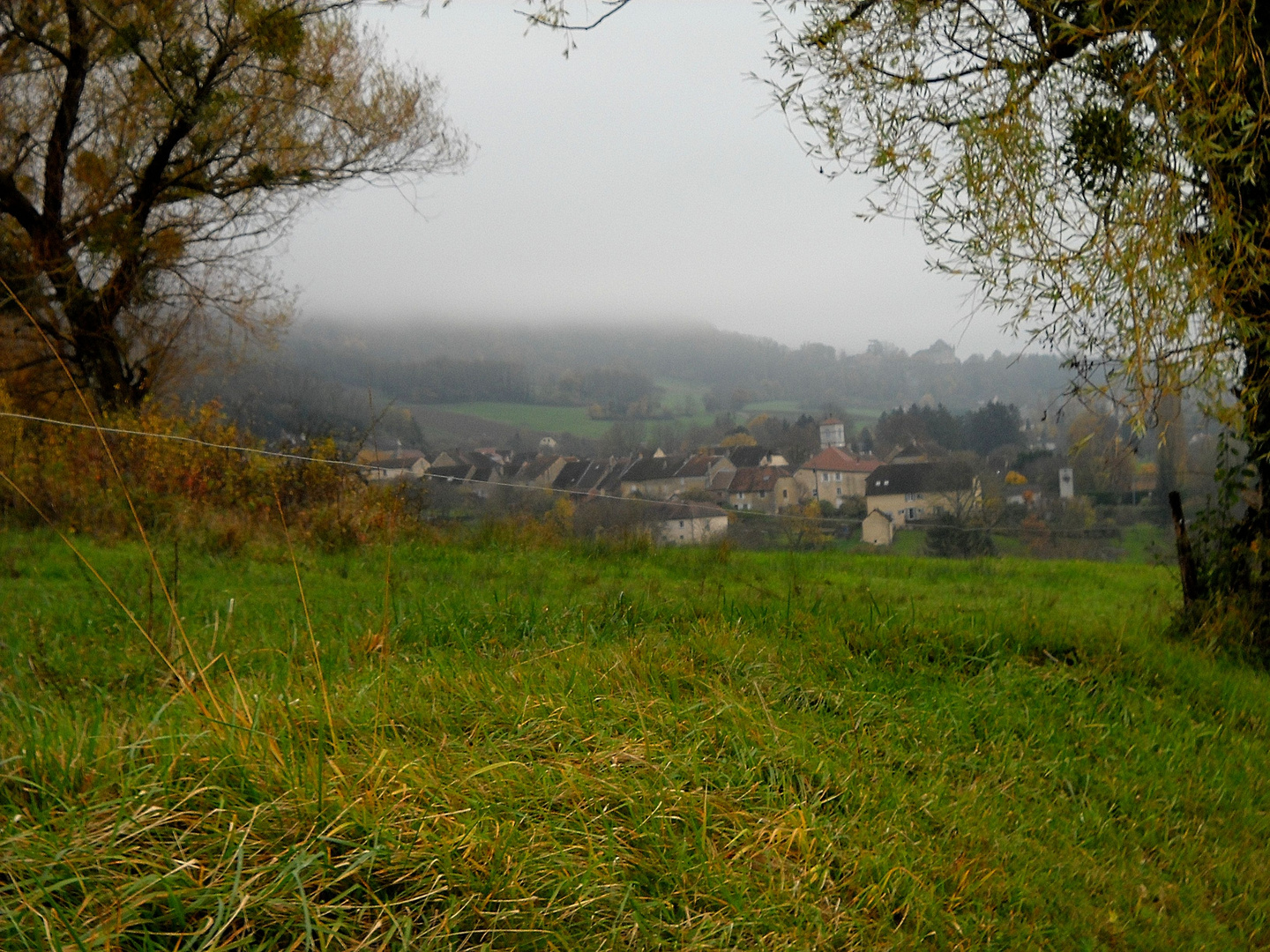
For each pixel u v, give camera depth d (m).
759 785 3.88
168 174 17.33
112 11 15.01
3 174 15.43
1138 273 5.73
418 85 18.08
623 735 4.07
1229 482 7.71
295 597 6.97
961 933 3.25
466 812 3.09
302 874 2.69
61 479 10.34
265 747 3.25
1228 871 4.22
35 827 2.66
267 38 15.46
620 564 10.53
